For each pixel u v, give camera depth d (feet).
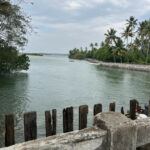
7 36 90.84
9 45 101.40
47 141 11.76
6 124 19.19
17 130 49.73
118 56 310.65
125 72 228.63
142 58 293.64
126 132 13.32
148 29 270.46
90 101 87.81
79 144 12.35
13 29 90.12
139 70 244.01
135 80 161.07
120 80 160.45
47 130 25.11
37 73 196.95
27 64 177.17
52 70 236.02
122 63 294.25
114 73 216.13
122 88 122.52
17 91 104.78
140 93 107.45
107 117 13.52
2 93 98.32
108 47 319.47
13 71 186.80
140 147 15.23
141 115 31.07
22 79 151.33
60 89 115.34
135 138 13.82
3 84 125.90
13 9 84.99
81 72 221.46
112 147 12.84
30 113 19.61
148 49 282.77
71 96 96.89
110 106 26.32
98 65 337.72
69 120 24.95
